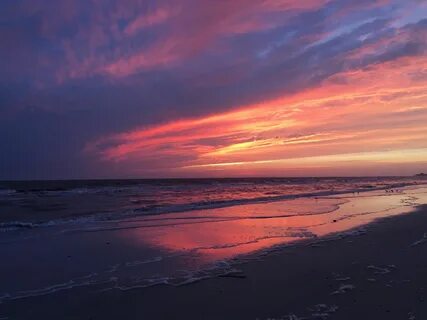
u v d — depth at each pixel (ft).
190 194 116.16
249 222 48.67
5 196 105.19
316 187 168.35
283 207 68.23
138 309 19.27
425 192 115.96
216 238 37.86
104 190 138.10
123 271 26.35
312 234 39.29
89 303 20.18
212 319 17.79
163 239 37.55
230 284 22.91
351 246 32.65
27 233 41.75
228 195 109.60
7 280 24.32
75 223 49.16
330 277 23.62
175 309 19.15
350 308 18.08
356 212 58.85
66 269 26.94
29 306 19.83
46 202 83.71
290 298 20.08
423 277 22.71
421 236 36.22
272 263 27.58
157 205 74.28
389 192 116.88
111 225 47.03
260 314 18.04
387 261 26.91
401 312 17.35
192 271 25.95
